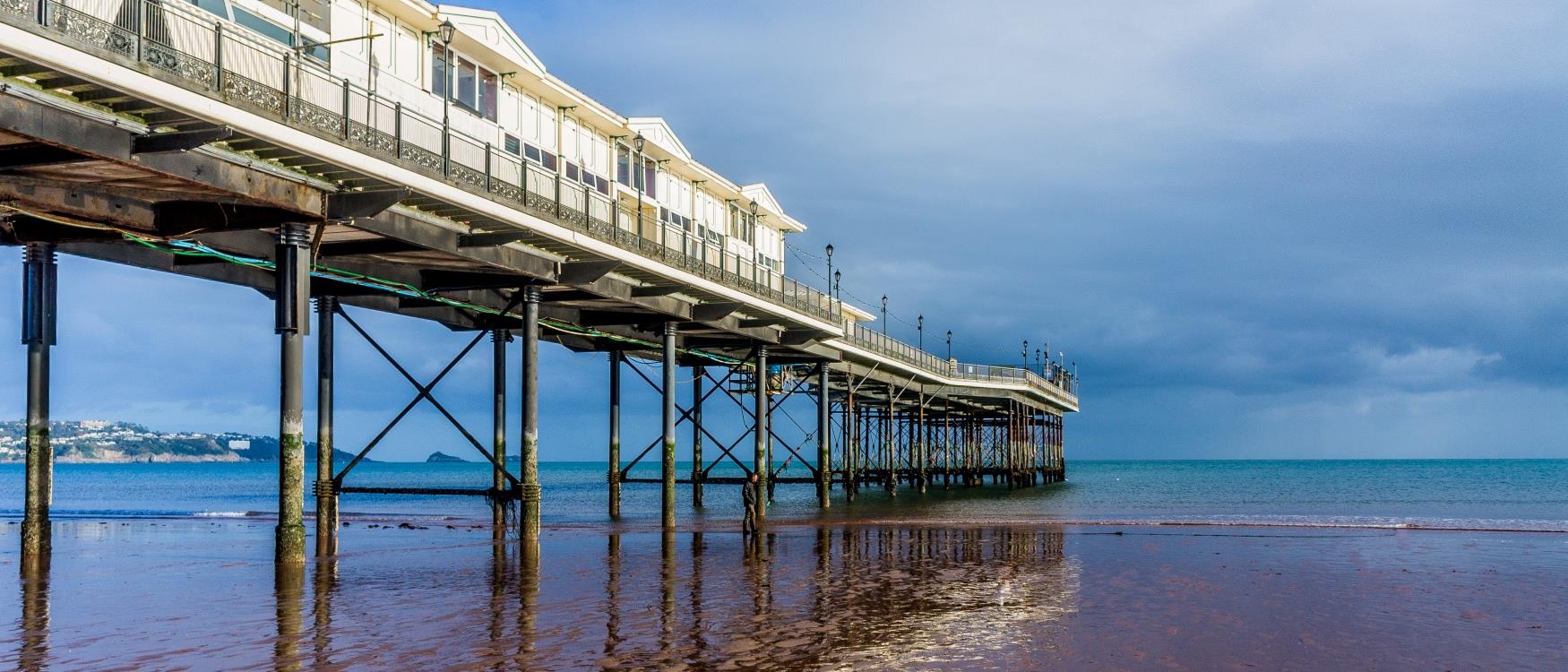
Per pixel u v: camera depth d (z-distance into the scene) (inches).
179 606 754.8
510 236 992.2
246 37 776.9
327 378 1240.2
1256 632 690.2
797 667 569.0
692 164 1551.4
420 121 898.7
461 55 1058.7
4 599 795.4
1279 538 1392.7
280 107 716.7
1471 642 668.7
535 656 588.4
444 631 658.8
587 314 1487.5
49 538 960.9
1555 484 4288.9
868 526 1573.6
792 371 2281.0
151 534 1498.5
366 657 583.5
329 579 901.2
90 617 707.4
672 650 605.0
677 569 982.4
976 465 3895.2
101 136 640.4
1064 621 717.3
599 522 1694.1
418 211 916.0
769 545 1242.0
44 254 941.2
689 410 2103.8
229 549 1202.6
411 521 1829.5
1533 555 1178.0
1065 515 1902.1
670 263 1251.8
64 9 579.2
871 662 581.6
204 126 682.2
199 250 919.0
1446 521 1742.1
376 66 935.7
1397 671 587.8
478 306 1227.9
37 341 941.8
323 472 1237.1
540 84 1168.8
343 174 802.2
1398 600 829.8
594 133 1318.9
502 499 1157.1
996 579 927.7
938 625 692.7
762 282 1674.5
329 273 1023.0
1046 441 4033.0
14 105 586.6
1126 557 1120.8
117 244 987.9
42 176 701.9
